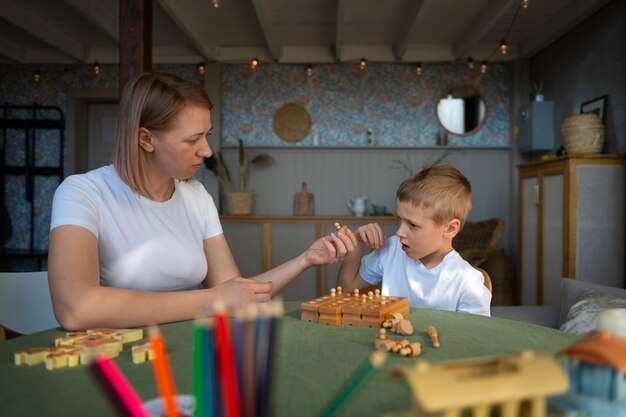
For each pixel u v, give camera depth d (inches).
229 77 216.8
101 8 166.9
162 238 52.1
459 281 58.9
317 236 195.0
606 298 75.8
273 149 213.2
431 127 213.3
